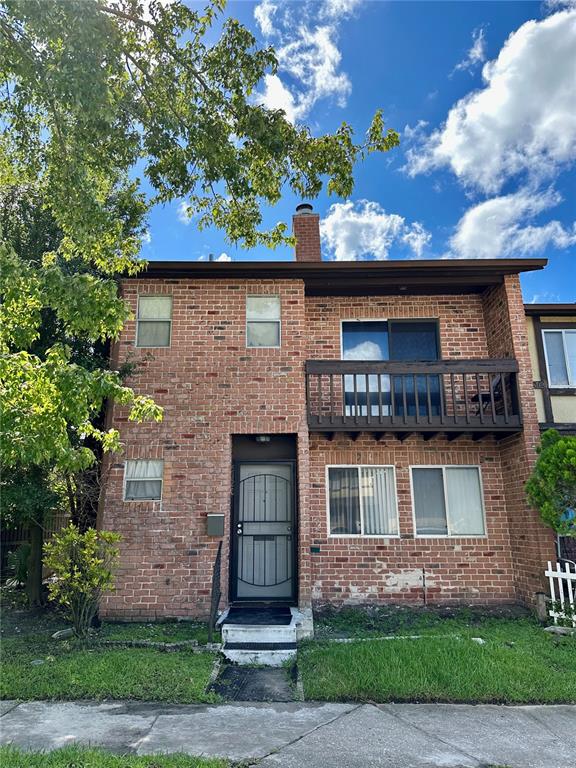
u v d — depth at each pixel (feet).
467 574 30.19
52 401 16.46
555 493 25.09
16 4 17.38
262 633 23.56
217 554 26.27
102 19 18.65
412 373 30.30
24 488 27.63
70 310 18.53
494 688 17.19
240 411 29.86
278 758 12.59
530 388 30.09
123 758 12.08
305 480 28.96
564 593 26.58
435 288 34.06
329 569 30.25
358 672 18.39
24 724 14.61
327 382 33.12
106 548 24.02
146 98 23.61
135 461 29.25
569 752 13.19
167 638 23.15
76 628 23.43
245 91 22.80
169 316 31.53
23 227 30.96
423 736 14.07
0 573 38.24
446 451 32.09
